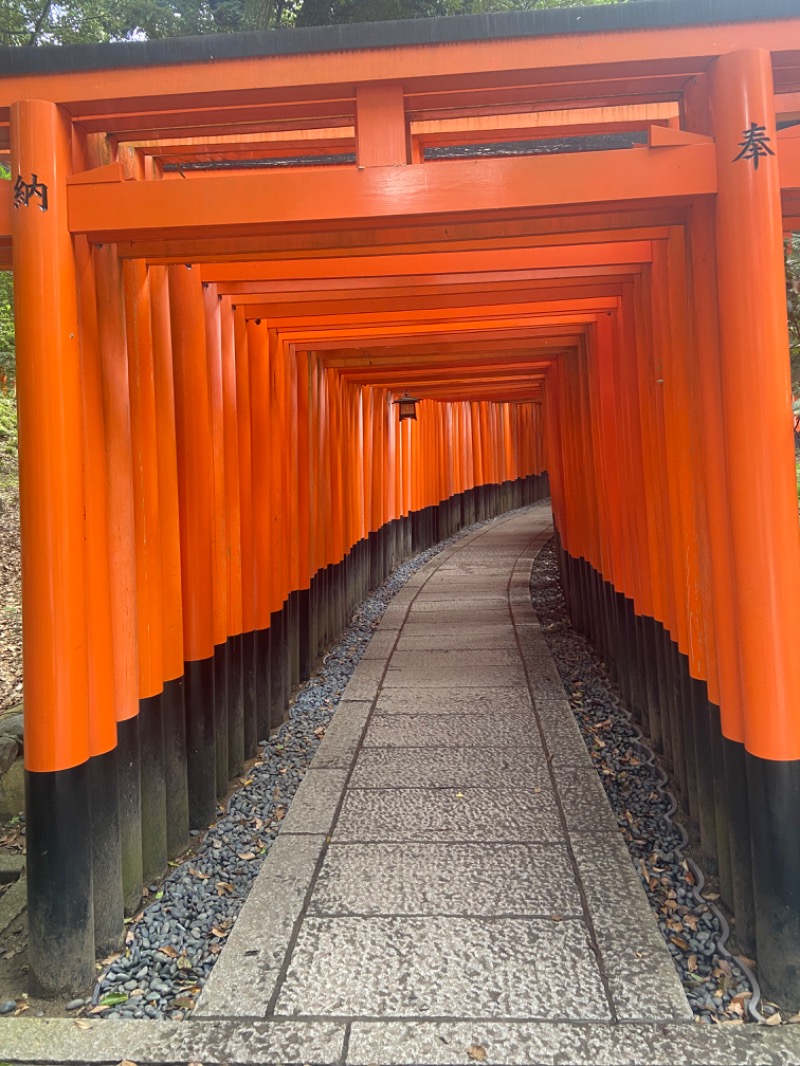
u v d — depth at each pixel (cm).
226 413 401
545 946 244
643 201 228
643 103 246
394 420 1025
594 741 431
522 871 289
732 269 217
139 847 284
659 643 393
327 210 227
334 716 470
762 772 222
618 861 295
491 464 1552
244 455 427
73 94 225
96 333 251
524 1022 212
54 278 225
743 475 219
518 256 359
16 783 387
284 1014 218
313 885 284
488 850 305
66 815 235
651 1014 214
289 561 549
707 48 214
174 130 265
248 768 420
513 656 592
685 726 331
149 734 298
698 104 231
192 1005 227
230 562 404
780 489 216
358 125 227
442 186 225
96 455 249
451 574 972
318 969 237
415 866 295
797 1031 209
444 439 1284
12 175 228
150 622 300
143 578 295
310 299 403
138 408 294
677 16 211
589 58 216
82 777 239
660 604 391
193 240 276
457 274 373
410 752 409
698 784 305
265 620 457
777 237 214
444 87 227
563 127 327
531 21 215
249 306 434
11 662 629
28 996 239
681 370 309
